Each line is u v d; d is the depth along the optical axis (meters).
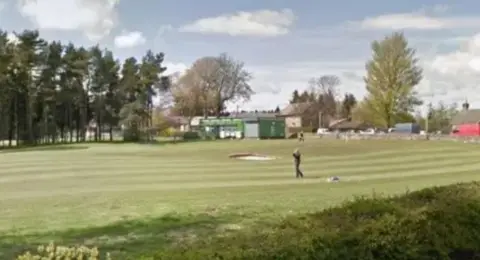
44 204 18.53
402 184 23.98
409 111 88.44
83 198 20.33
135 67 102.06
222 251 5.45
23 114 86.94
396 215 7.12
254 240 5.89
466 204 7.70
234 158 54.94
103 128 109.38
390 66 86.06
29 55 80.81
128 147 75.88
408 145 69.50
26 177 32.16
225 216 14.47
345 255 6.19
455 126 107.88
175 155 59.31
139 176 32.81
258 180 29.00
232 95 122.00
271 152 63.53
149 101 104.12
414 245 6.85
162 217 14.45
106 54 101.00
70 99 93.12
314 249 5.92
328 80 145.38
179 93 121.19
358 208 7.27
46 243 10.98
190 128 122.88
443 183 23.88
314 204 17.03
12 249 10.34
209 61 120.81
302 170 37.22
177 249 5.61
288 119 145.25
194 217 14.37
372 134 89.69
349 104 142.12
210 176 32.50
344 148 66.44
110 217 14.91
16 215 15.68
